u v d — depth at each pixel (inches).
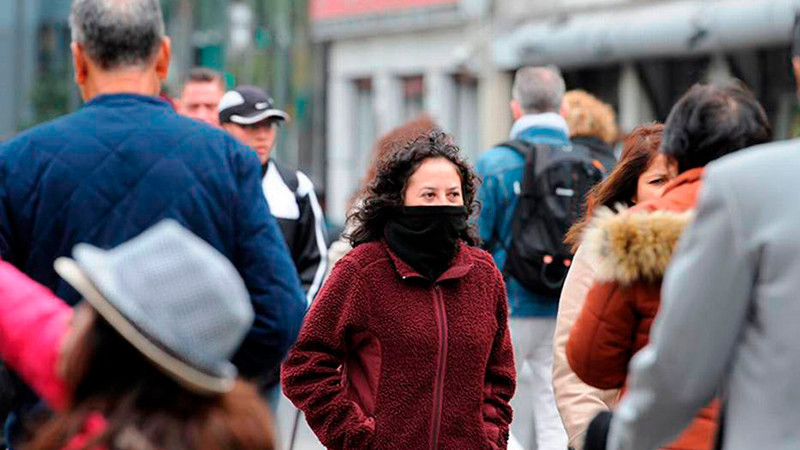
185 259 281.3
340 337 491.5
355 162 2962.6
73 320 301.0
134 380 281.9
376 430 484.1
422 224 486.6
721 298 329.7
